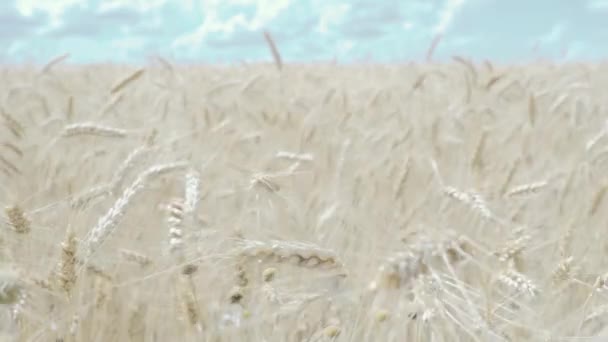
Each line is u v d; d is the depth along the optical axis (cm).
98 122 167
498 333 85
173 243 84
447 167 158
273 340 88
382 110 236
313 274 95
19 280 72
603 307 88
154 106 216
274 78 350
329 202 120
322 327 90
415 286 85
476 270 95
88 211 98
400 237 96
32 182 118
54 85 275
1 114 141
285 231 106
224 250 92
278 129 192
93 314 89
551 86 290
